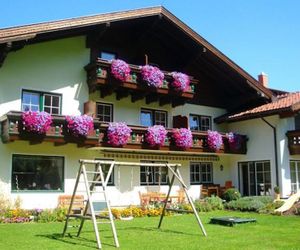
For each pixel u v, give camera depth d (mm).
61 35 17234
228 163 23547
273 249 9242
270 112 20266
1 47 15391
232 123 23609
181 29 19984
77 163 18016
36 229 12500
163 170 20781
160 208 17422
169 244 9805
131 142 18266
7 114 15141
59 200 16953
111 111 19500
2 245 9586
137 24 20016
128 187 19391
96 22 17312
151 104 20828
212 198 19641
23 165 16719
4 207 15578
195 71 22906
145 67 18938
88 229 12633
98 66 17875
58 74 17938
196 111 22656
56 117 16109
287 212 16859
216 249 9164
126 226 13398
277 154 20609
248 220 13977
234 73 22109
